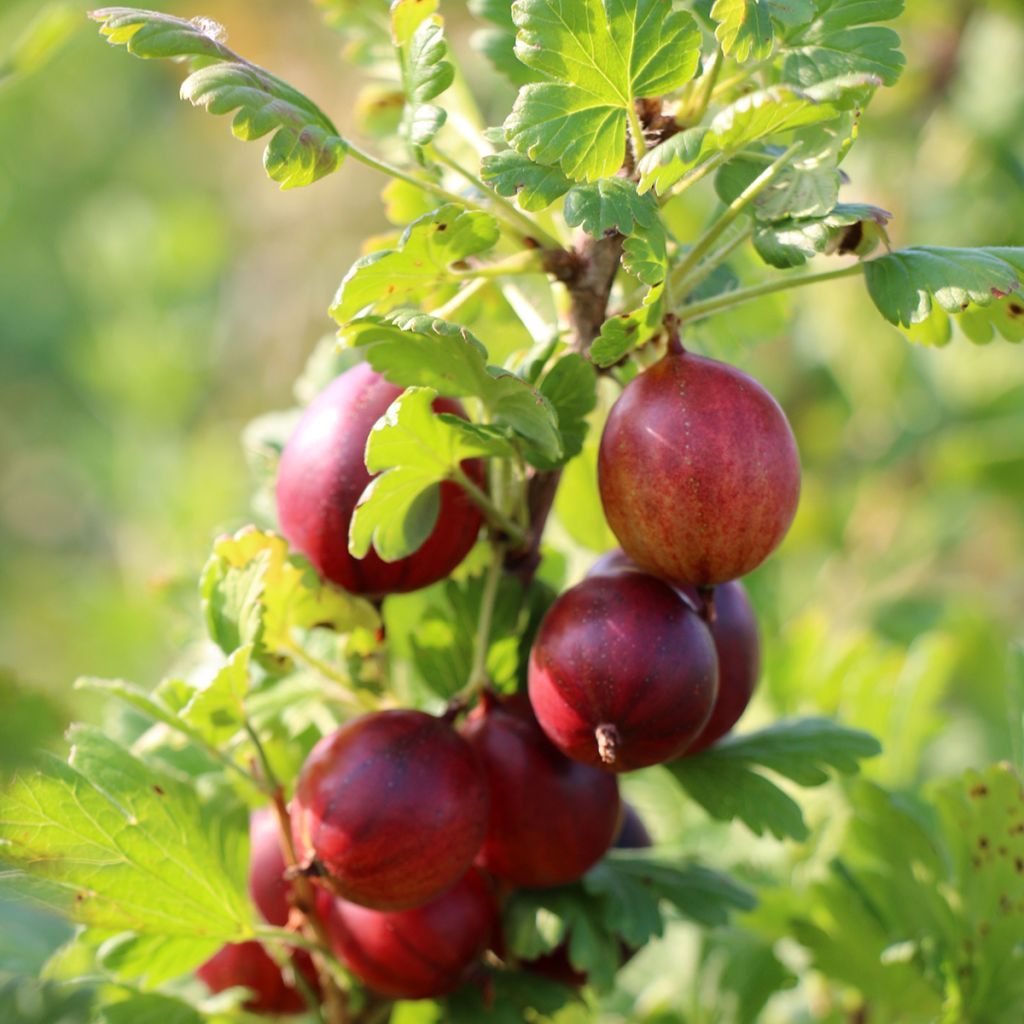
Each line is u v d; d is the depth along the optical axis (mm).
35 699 220
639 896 277
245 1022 286
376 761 257
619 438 254
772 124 247
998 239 456
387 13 308
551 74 251
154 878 266
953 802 292
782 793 278
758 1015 315
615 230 265
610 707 254
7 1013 300
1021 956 287
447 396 261
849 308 477
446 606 292
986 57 468
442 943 267
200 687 267
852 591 489
